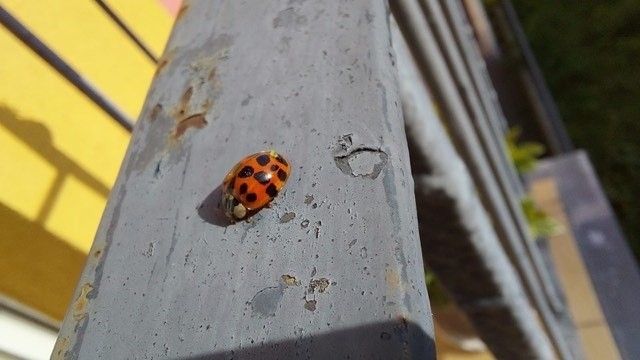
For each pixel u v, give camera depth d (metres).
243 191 0.06
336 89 0.07
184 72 0.07
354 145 0.06
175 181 0.06
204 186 0.06
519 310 0.16
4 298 0.12
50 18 0.15
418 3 0.12
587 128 0.86
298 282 0.05
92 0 0.16
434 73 0.13
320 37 0.07
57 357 0.05
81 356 0.05
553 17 0.98
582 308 0.42
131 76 0.17
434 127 0.10
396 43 0.09
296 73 0.07
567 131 0.86
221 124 0.07
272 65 0.07
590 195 0.51
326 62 0.07
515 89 0.80
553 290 0.40
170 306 0.05
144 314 0.05
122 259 0.06
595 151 0.83
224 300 0.05
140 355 0.05
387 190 0.06
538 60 0.94
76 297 0.06
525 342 0.18
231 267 0.06
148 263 0.06
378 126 0.06
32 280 0.13
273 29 0.07
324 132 0.06
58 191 0.14
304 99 0.07
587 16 0.96
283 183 0.06
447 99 0.14
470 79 0.21
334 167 0.06
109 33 0.17
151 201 0.06
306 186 0.06
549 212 0.51
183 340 0.05
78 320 0.06
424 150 0.10
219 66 0.07
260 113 0.07
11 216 0.12
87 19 0.16
